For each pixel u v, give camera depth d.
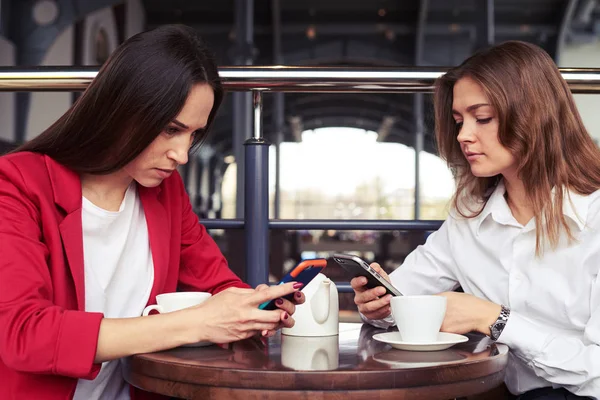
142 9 16.00
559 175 1.16
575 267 1.16
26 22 10.17
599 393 1.03
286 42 18.00
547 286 1.18
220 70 1.52
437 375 0.83
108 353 0.90
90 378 0.89
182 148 1.04
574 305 1.16
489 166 1.19
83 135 1.02
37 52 10.20
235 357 0.91
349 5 16.52
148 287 1.16
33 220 0.99
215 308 0.94
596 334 1.08
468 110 1.18
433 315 0.97
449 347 1.00
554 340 1.07
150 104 0.98
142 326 0.91
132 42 1.01
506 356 0.96
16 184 1.00
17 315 0.88
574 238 1.15
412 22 17.11
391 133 25.39
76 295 1.02
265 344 1.03
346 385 0.79
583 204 1.16
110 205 1.12
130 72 0.99
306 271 1.01
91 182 1.11
